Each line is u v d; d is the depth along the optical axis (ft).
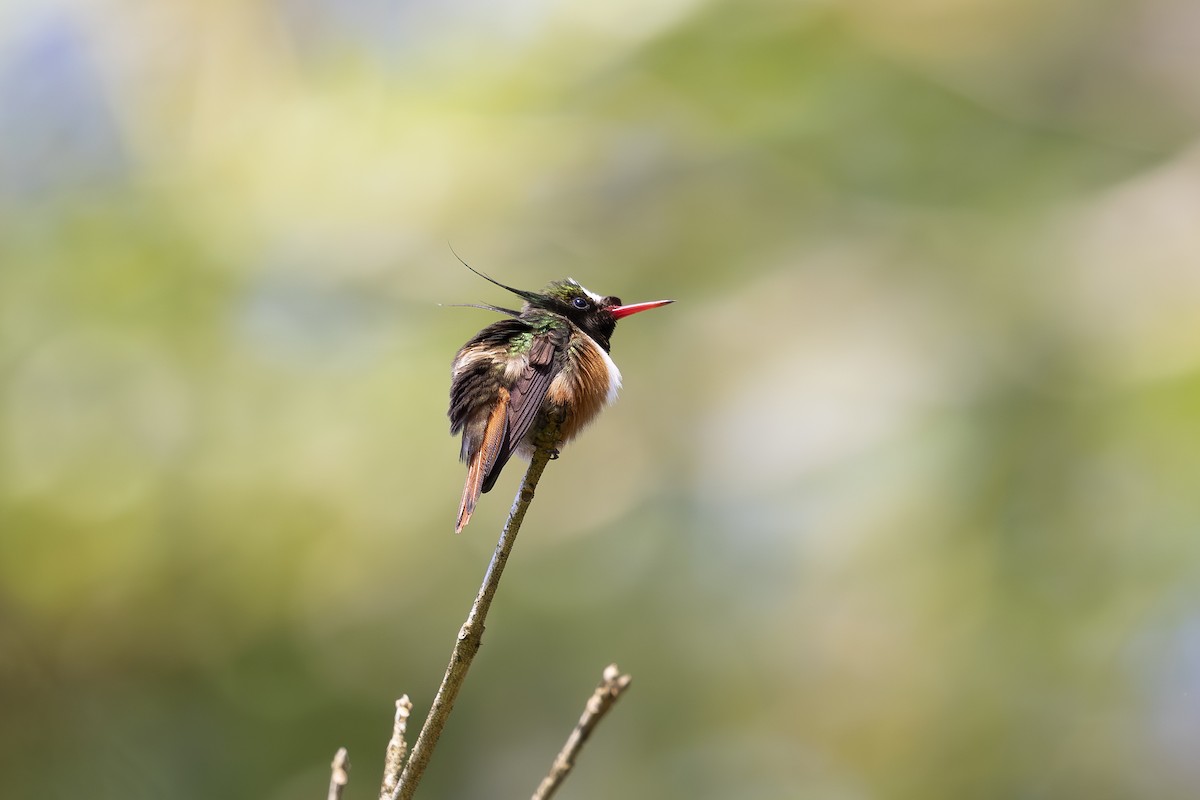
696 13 49.42
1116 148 47.47
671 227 48.37
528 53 50.11
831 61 48.73
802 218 48.29
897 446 41.60
